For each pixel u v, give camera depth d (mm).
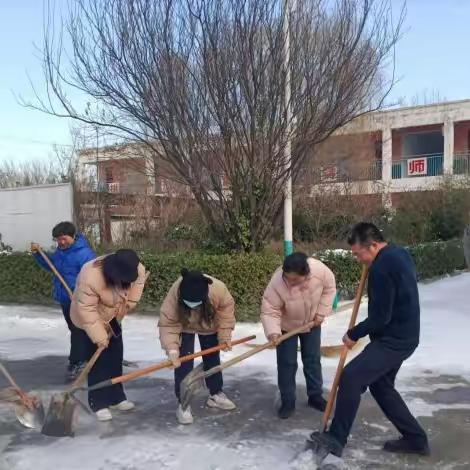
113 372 4738
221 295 4559
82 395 5074
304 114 8008
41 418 4484
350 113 8305
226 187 8938
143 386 5539
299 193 12852
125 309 4688
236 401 5070
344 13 8047
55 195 12789
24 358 6758
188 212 13633
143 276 4848
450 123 25938
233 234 9109
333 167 17453
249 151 8273
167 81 7902
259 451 4004
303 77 7953
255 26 7734
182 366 4672
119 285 4512
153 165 11812
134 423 4570
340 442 3740
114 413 4797
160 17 7945
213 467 3756
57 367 6375
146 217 13852
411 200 18734
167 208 13734
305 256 4457
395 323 3738
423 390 5320
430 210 18125
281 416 4637
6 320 8867
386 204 19469
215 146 8305
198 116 8086
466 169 23406
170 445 4117
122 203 14320
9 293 10492
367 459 3855
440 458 3881
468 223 17625
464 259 14594
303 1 7957
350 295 10094
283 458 3885
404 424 3896
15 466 3801
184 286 4352
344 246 15344
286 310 4598
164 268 8883
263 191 8633
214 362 4812
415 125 26547
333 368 5953
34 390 5512
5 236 13234
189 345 4680
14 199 13172
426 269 12680
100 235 13953
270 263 8234
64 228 5914
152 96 7973
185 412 4527
